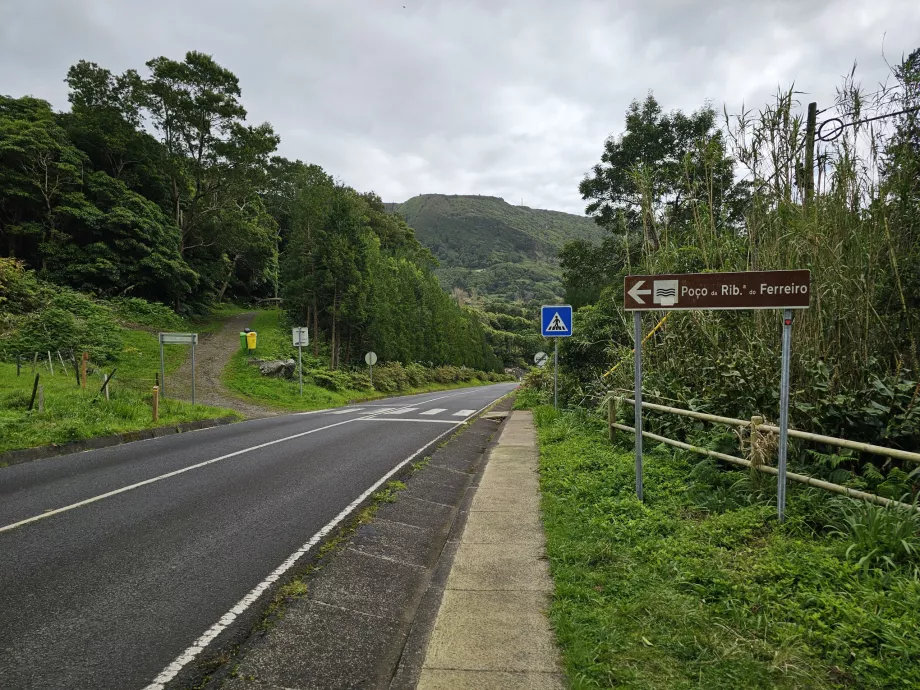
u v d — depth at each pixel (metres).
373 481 7.92
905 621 2.95
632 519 5.14
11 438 10.16
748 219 8.08
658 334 10.73
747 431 5.55
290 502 6.73
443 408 22.00
